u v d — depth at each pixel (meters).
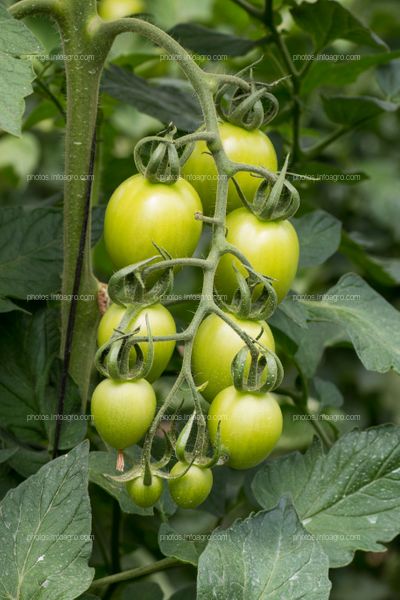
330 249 1.06
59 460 0.83
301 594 0.80
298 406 1.13
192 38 1.17
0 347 0.95
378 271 1.25
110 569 1.11
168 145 0.81
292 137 1.24
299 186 1.26
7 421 0.94
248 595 0.80
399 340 0.96
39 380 0.95
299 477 0.90
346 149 1.91
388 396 1.77
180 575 1.43
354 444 0.90
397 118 1.91
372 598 1.70
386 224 1.88
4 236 0.98
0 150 1.75
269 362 0.79
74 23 0.86
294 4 1.16
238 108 0.86
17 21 0.79
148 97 1.11
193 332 0.79
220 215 0.81
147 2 1.38
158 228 0.82
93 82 0.87
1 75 0.77
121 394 0.79
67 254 0.90
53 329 0.96
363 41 1.18
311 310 0.97
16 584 0.80
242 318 0.81
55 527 0.81
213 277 0.80
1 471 0.95
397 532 0.87
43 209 0.99
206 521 1.48
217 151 0.81
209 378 0.82
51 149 1.78
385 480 0.89
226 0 1.51
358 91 1.82
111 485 0.91
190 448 0.86
